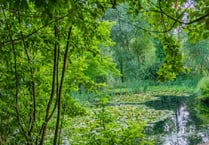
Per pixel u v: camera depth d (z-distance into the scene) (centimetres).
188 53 2634
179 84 2520
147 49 2728
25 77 341
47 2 167
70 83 423
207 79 1798
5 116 349
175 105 1617
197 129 1069
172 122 1191
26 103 378
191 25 233
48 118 377
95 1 228
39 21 265
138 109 1437
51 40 320
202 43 2580
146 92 2209
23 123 374
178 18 226
